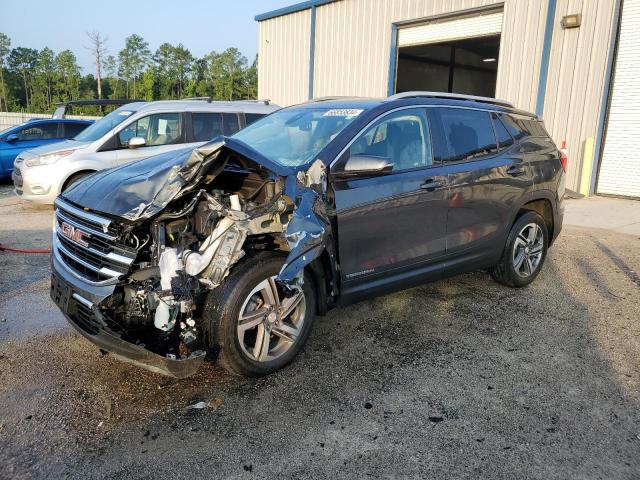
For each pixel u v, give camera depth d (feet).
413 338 13.60
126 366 11.85
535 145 17.52
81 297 10.54
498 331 14.15
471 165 14.89
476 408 10.51
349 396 10.83
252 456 8.96
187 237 10.69
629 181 34.88
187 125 30.35
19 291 16.60
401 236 13.21
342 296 12.41
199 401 10.55
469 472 8.67
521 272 17.44
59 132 43.29
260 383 11.25
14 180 30.32
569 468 8.81
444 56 64.08
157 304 10.07
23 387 10.92
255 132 14.69
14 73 301.22
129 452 9.00
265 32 57.88
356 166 11.74
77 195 11.85
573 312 15.61
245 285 10.56
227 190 12.74
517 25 37.47
